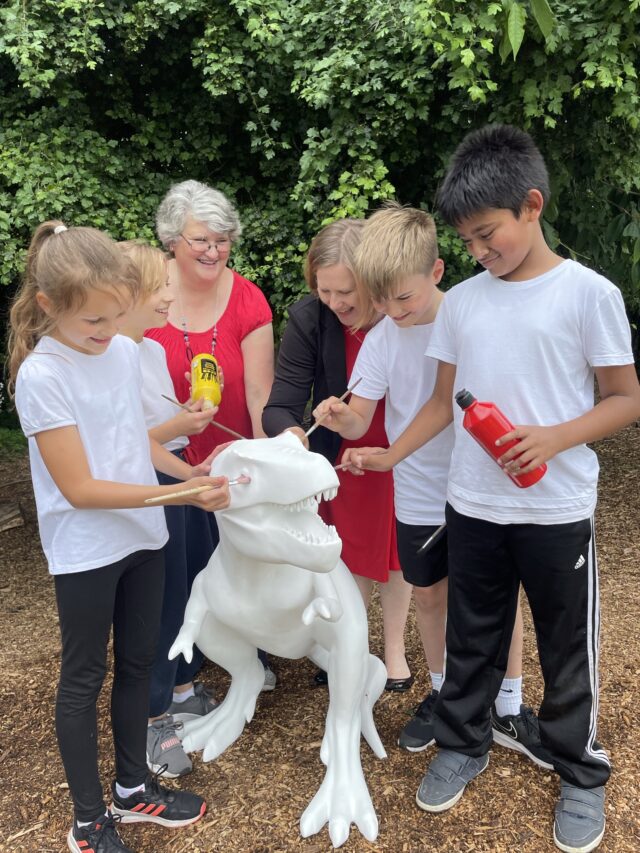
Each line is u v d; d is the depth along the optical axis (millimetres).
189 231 2525
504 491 2045
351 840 2168
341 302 2400
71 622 1964
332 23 4637
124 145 6152
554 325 1899
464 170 1870
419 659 3197
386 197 4570
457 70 3887
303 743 2637
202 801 2316
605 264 5125
